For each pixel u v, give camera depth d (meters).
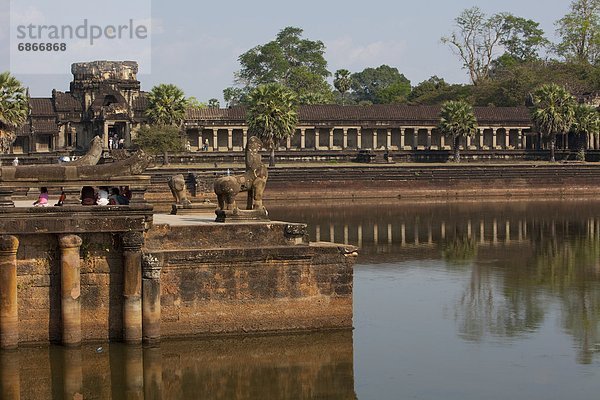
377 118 185.25
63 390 33.06
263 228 38.19
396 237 81.50
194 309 36.84
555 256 68.31
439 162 167.88
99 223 35.06
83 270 35.59
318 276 38.19
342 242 77.06
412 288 53.69
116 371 34.72
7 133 132.00
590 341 40.50
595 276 58.28
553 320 44.88
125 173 37.38
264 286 37.59
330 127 183.38
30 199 54.78
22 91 130.38
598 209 116.81
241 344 37.28
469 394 32.94
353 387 33.72
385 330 42.25
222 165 148.12
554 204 127.62
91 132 167.88
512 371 35.84
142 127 153.75
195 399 32.50
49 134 167.88
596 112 178.88
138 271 35.59
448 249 72.69
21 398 32.28
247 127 179.25
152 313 35.91
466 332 42.03
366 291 52.66
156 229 37.09
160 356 36.06
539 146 187.25
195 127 176.38
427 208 118.88
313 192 137.38
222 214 39.84
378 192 140.25
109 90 167.88
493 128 189.25
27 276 35.16
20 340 35.25
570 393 33.03
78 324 35.19
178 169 135.25
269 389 33.47
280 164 155.38
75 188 36.91
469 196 143.38
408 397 32.69
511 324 43.88
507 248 73.31
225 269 37.12
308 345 37.94
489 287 54.09
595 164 154.75
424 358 37.53
